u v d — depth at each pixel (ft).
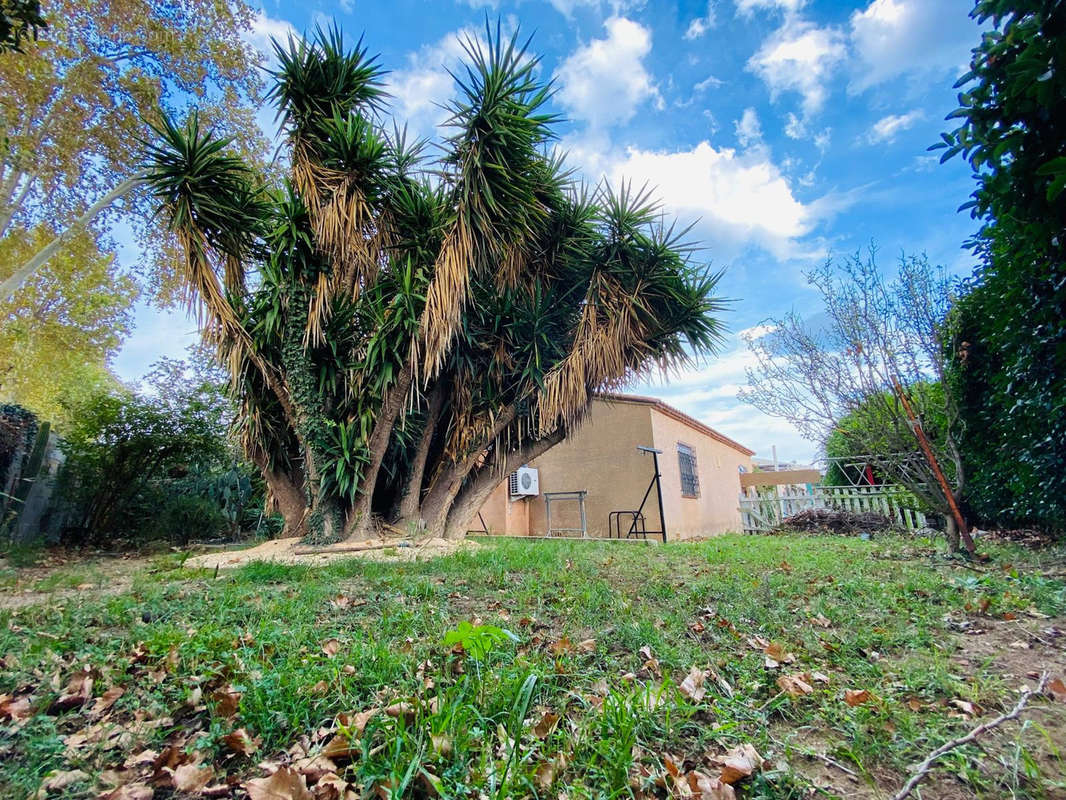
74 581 11.68
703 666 6.33
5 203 28.96
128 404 24.38
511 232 17.69
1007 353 14.93
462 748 4.24
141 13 29.09
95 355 41.45
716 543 23.30
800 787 4.04
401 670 5.84
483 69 16.70
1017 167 7.43
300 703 5.00
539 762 4.18
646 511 31.71
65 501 23.24
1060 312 10.45
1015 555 14.40
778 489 37.45
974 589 10.25
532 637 7.35
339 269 18.34
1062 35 5.81
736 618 8.51
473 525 35.12
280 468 20.07
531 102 17.44
